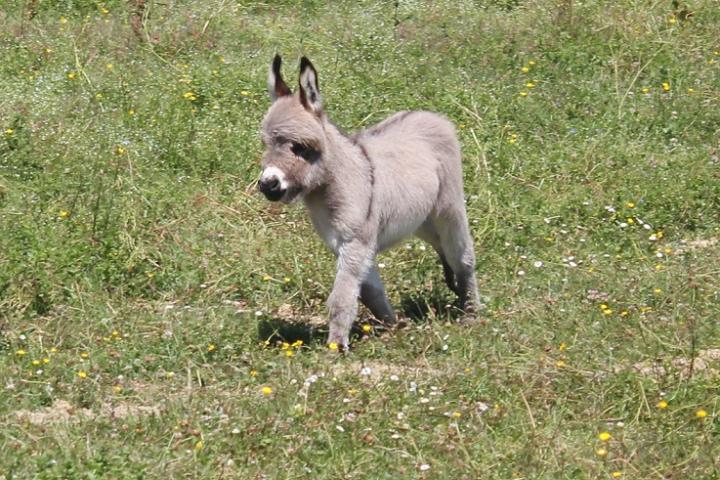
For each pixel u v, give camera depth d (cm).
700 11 2531
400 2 2623
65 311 1483
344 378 1304
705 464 1155
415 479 1114
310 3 2652
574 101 2184
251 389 1298
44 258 1559
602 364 1356
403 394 1263
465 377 1311
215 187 1833
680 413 1251
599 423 1238
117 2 2541
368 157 1415
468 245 1548
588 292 1561
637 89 2245
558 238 1752
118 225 1670
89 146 1906
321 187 1377
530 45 2395
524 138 2059
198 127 1997
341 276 1395
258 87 2147
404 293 1598
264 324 1484
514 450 1171
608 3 2577
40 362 1330
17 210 1703
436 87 2178
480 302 1559
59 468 1084
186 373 1355
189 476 1100
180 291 1582
